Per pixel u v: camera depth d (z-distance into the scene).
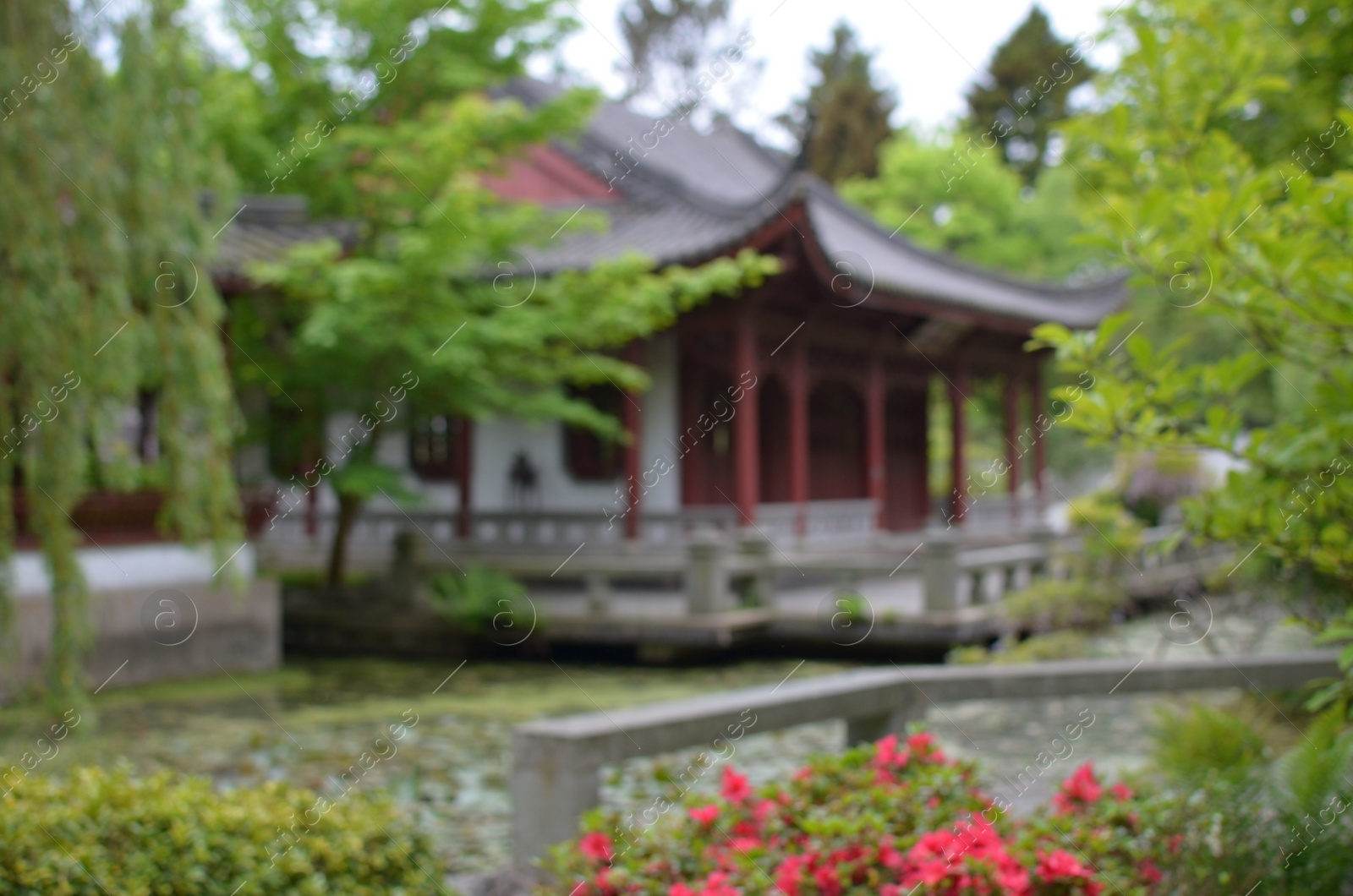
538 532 16.89
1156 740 5.30
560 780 4.43
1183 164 3.93
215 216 10.27
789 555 16.06
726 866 3.81
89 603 7.95
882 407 21.19
